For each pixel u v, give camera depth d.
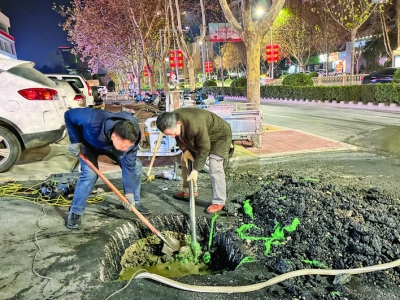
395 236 3.10
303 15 31.81
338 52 38.22
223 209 4.14
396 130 9.27
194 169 3.48
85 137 3.38
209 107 7.39
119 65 44.66
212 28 28.20
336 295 2.52
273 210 3.69
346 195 4.14
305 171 5.80
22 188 4.92
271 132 9.58
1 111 5.31
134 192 3.87
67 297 2.54
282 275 2.72
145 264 3.68
